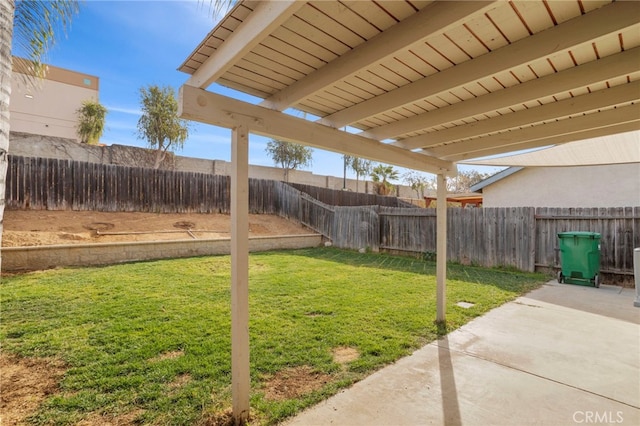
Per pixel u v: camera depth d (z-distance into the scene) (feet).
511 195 36.96
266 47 6.37
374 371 9.10
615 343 11.10
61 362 9.29
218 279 20.08
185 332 11.49
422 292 17.51
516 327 12.57
